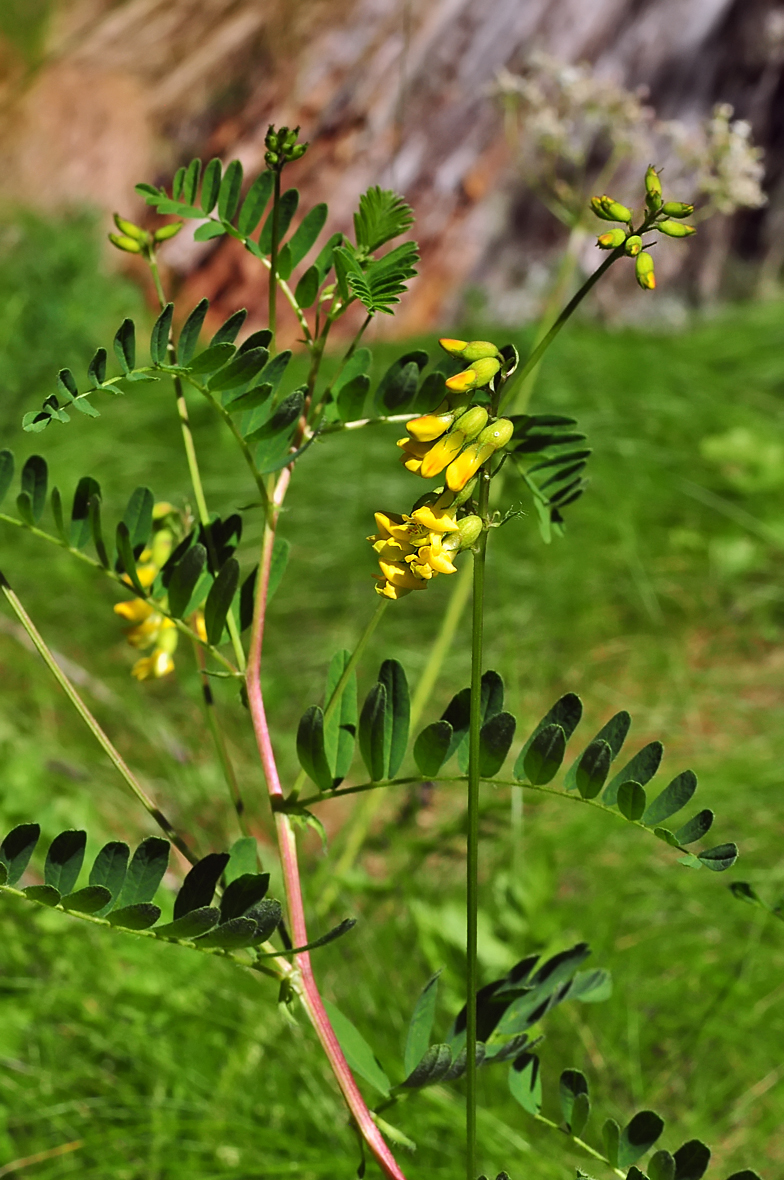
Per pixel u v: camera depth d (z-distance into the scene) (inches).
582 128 47.4
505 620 42.5
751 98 86.4
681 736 37.9
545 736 18.0
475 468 17.2
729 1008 26.4
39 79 70.5
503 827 30.4
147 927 17.5
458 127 72.4
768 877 29.8
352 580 44.9
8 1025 24.4
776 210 91.9
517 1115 24.0
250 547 46.6
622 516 48.2
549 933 27.6
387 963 26.5
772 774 33.5
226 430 51.8
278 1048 24.3
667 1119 24.5
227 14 71.7
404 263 18.4
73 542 19.6
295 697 39.6
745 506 49.6
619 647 42.4
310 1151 23.4
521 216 77.1
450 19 71.1
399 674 18.4
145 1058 24.4
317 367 19.3
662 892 29.6
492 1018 19.2
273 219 18.8
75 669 36.8
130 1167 23.2
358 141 69.8
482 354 17.4
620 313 85.3
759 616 44.4
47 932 25.7
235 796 20.2
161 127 70.9
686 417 55.9
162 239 19.8
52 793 31.7
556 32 75.4
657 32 80.4
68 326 50.1
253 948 18.5
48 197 67.9
